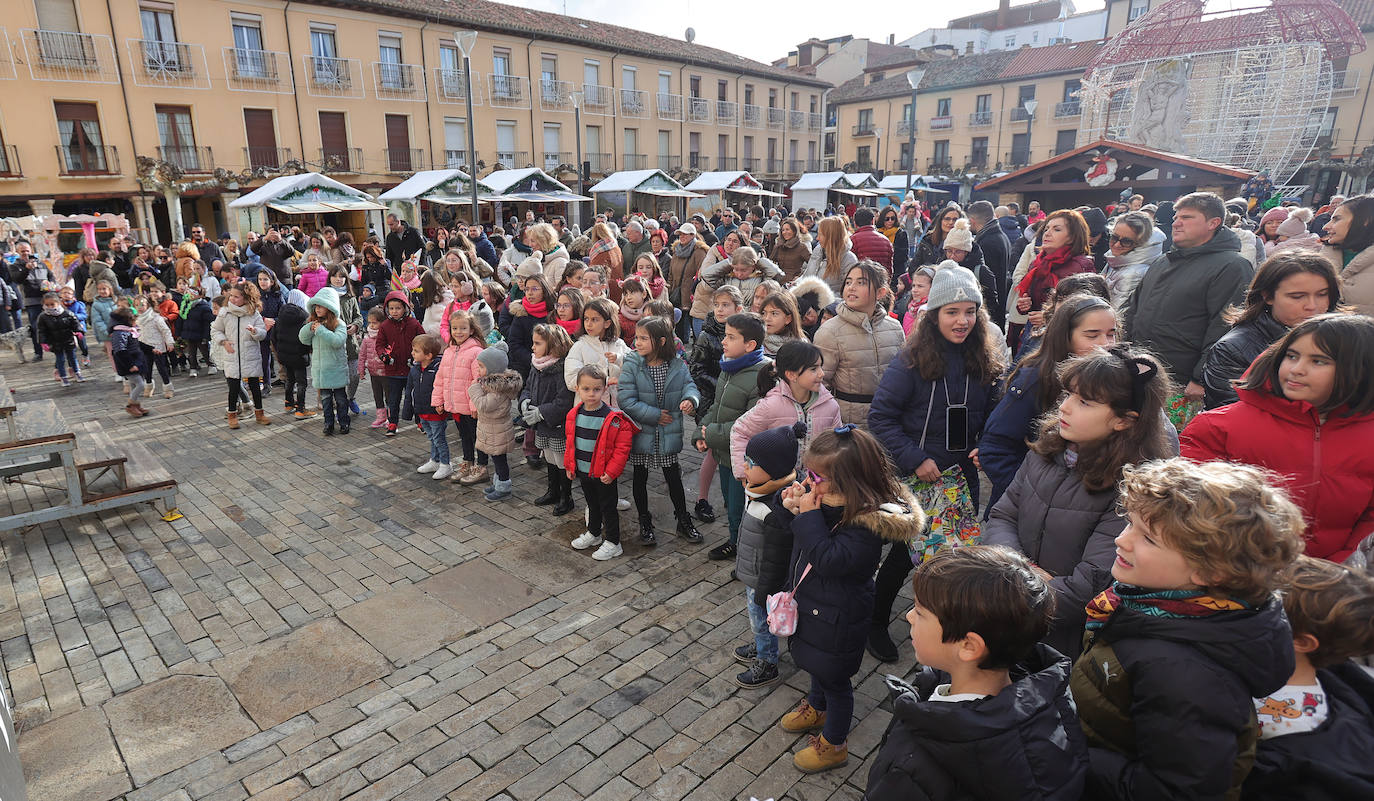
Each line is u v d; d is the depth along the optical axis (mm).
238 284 7344
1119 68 19891
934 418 3152
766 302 4305
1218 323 3410
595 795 2686
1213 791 1354
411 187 20688
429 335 5848
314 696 3266
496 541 4789
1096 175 19203
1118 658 1510
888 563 3371
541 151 31359
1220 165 17016
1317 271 2656
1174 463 1525
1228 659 1363
